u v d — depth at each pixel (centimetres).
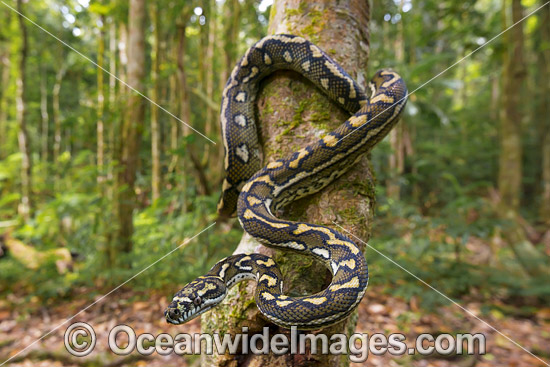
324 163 255
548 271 746
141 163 697
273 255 256
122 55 840
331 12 280
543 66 1333
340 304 208
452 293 644
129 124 672
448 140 1472
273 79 284
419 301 577
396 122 271
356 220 249
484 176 1367
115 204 680
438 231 815
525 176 1364
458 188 911
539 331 544
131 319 507
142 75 683
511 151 924
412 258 691
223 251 549
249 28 860
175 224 572
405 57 1233
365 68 293
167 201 617
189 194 606
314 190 258
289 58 272
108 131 732
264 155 278
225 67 819
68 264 762
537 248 840
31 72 1168
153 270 557
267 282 230
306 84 275
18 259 799
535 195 1334
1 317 575
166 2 648
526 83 1351
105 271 600
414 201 1142
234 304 253
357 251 226
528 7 1166
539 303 654
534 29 1258
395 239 719
